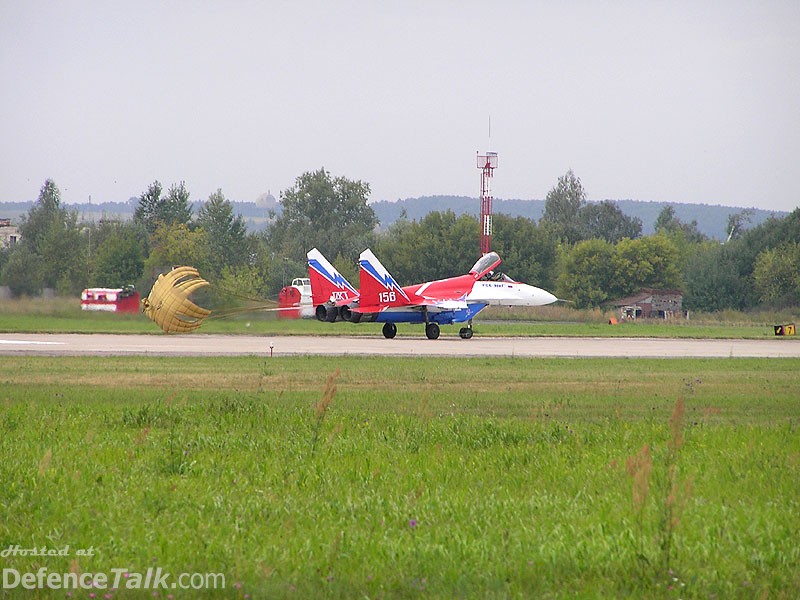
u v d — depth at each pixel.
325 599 29.55
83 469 45.97
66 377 95.62
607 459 50.91
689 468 48.09
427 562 32.53
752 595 30.23
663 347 170.38
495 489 43.97
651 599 29.58
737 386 98.88
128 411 66.00
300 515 38.56
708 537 35.53
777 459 51.25
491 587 30.25
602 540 34.69
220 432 58.62
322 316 178.00
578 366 121.38
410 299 185.62
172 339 161.75
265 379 96.25
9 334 166.00
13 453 50.06
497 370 112.06
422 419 64.81
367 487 43.69
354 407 74.69
